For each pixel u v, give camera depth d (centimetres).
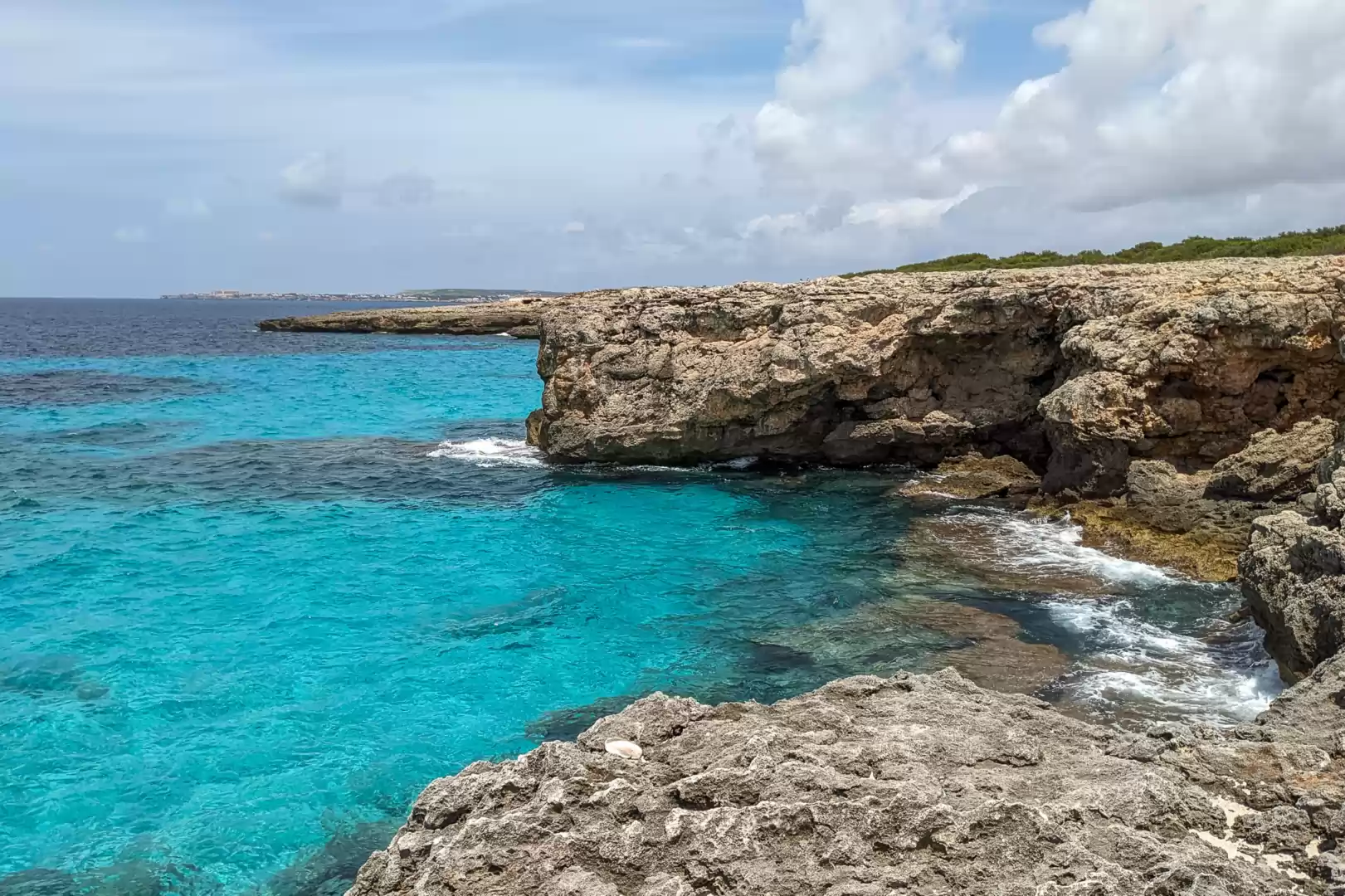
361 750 1278
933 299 2775
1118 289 2389
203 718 1366
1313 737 855
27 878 1012
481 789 736
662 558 2116
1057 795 729
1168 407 2122
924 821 659
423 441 3662
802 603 1802
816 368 2739
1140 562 1936
